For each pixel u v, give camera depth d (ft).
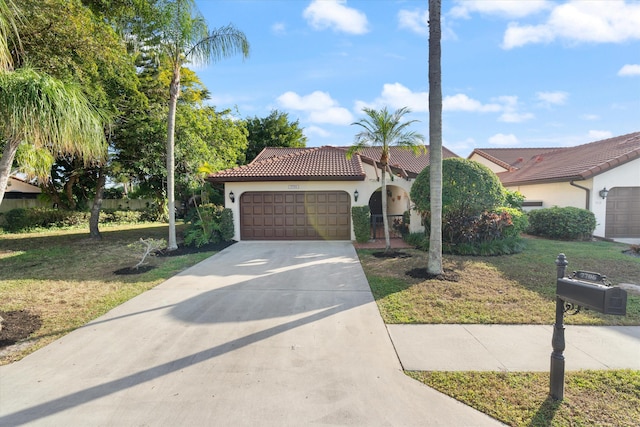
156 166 48.93
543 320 16.34
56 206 68.90
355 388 10.66
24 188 78.38
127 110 44.29
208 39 33.96
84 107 16.02
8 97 13.39
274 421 9.11
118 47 31.89
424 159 63.72
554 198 50.55
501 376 11.27
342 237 45.80
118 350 13.42
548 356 12.71
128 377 11.37
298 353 13.09
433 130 24.12
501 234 34.55
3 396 10.28
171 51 33.83
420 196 35.37
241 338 14.52
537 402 9.84
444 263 28.63
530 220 46.91
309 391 10.51
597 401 9.82
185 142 48.29
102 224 71.20
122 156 48.80
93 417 9.30
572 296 9.48
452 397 10.17
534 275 24.61
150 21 33.30
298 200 45.75
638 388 10.43
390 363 12.25
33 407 9.74
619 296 8.45
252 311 17.95
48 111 13.96
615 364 11.97
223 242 43.70
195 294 21.12
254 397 10.19
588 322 15.85
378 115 32.71
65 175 63.98
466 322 16.22
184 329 15.53
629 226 44.27
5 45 14.75
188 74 50.72
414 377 11.28
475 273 25.34
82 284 23.81
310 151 56.24
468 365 12.06
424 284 22.72
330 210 45.73
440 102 23.81
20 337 14.67
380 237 46.50
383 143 33.45
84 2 33.37
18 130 14.15
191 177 50.21
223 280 24.57
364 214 41.65
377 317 16.97
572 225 41.04
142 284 23.66
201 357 12.80
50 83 14.29
